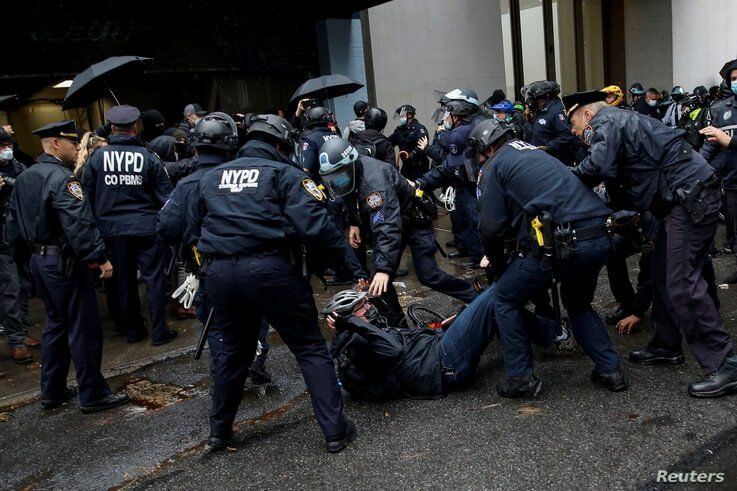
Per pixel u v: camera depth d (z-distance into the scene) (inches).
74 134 158.1
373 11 408.8
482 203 142.3
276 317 126.1
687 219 137.7
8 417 163.3
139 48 324.8
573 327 149.6
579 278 140.0
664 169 138.5
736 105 223.9
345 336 148.2
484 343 149.1
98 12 311.3
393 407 149.2
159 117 271.6
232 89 362.3
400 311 176.7
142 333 213.3
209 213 125.6
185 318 232.2
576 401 143.6
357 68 391.2
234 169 126.3
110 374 186.5
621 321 183.3
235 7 350.3
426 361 149.9
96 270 157.5
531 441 128.7
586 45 553.3
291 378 172.6
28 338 214.4
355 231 191.5
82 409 161.2
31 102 337.7
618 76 572.4
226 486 123.6
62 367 163.9
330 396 131.2
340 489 119.0
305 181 124.0
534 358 169.8
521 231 138.4
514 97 510.9
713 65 517.0
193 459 134.6
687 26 514.0
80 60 309.7
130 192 200.5
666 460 118.4
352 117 393.1
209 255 126.0
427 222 183.9
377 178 164.4
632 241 164.7
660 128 139.4
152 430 149.6
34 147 344.2
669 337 156.9
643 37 549.3
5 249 195.9
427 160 336.5
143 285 279.4
